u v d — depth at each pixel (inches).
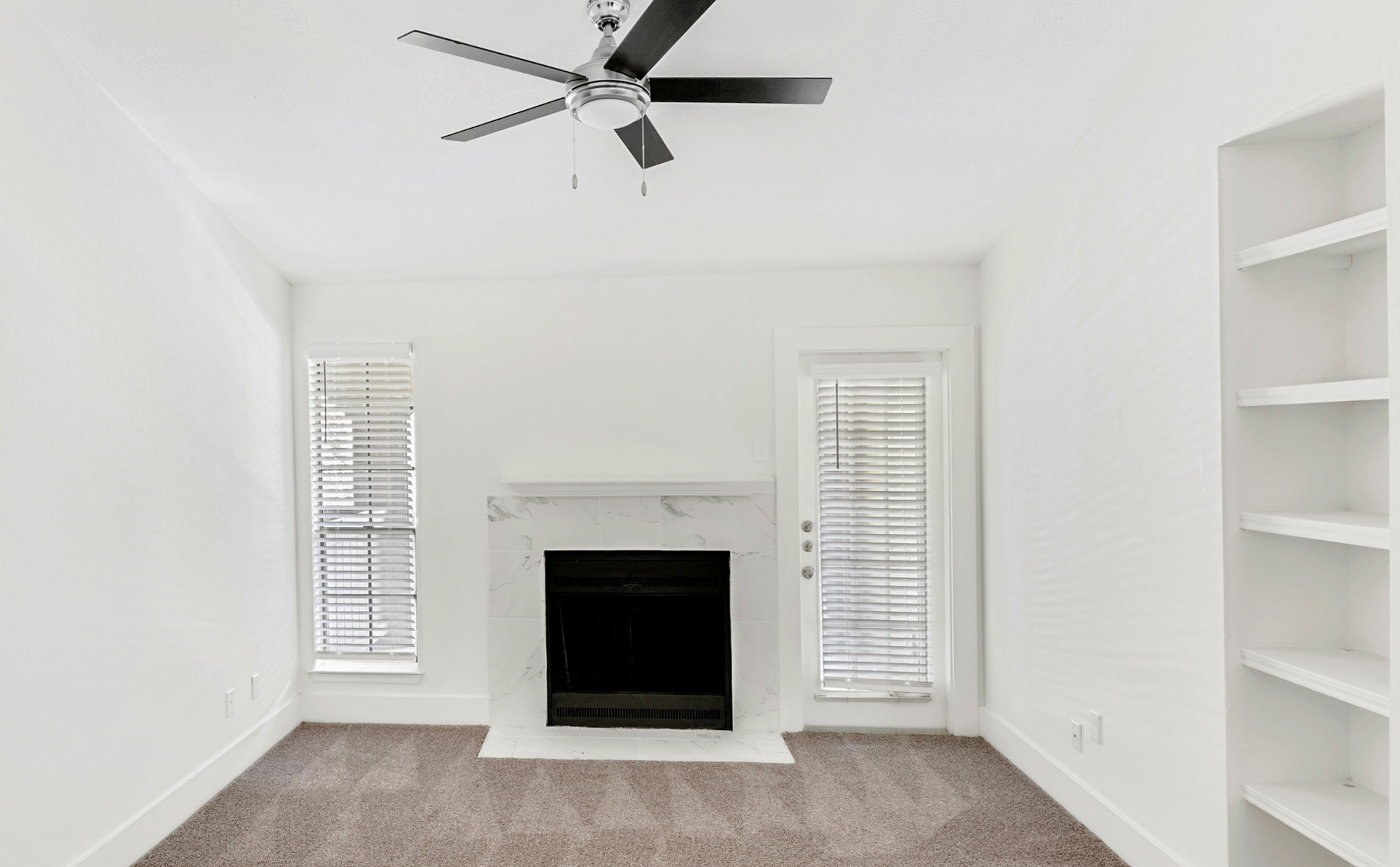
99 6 78.8
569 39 79.4
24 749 81.7
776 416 141.9
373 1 74.5
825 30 78.3
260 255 133.8
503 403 145.6
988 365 136.3
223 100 93.0
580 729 141.2
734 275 143.7
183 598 109.8
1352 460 74.7
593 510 142.9
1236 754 75.2
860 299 142.0
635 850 99.3
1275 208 74.3
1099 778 100.4
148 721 101.6
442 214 121.4
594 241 130.5
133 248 99.5
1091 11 76.3
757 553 140.9
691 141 100.8
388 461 147.1
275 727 135.8
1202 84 77.0
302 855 98.1
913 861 96.0
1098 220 97.8
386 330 146.6
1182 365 81.5
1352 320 73.7
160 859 97.3
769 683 140.3
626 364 144.7
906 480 142.9
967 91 89.4
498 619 143.9
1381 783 71.9
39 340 84.3
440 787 117.8
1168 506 84.4
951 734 139.6
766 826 105.4
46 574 84.9
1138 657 90.7
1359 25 60.2
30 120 82.9
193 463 112.8
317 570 147.5
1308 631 75.3
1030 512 119.2
